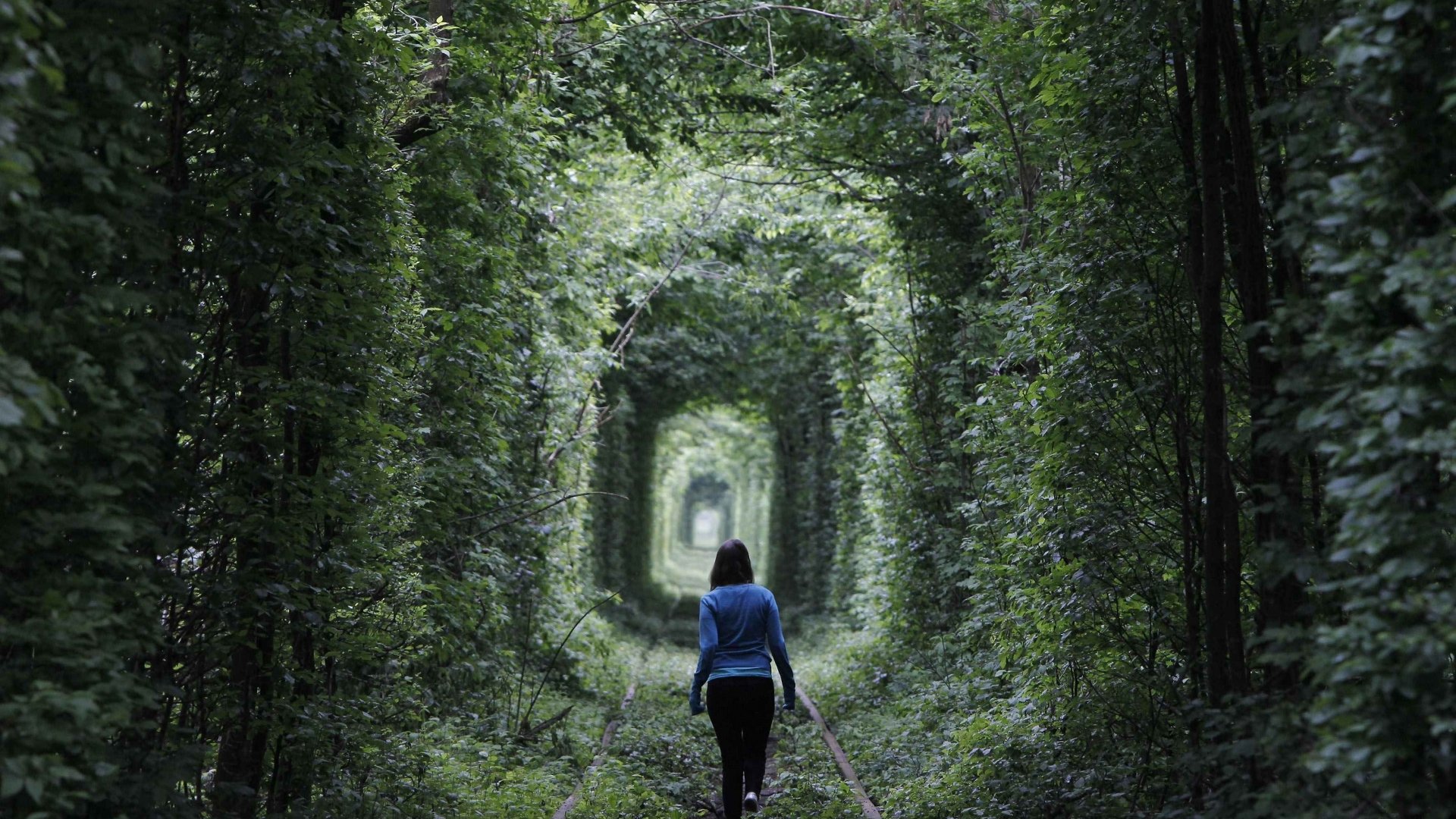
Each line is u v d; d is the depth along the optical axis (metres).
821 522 49.38
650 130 24.06
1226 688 8.52
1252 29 8.38
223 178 8.15
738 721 11.48
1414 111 5.84
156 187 6.44
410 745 12.45
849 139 22.91
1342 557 5.54
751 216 33.69
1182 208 9.58
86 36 5.97
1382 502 5.63
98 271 6.56
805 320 39.00
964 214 22.30
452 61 16.39
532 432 23.42
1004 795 12.05
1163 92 9.94
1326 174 6.38
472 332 16.14
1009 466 14.98
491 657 19.50
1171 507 10.30
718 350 46.47
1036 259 11.05
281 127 8.55
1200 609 10.02
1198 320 9.95
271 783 9.37
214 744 8.83
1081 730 11.36
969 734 14.44
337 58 8.83
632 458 57.03
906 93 22.38
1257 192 8.07
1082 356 10.29
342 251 9.58
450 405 16.66
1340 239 5.94
